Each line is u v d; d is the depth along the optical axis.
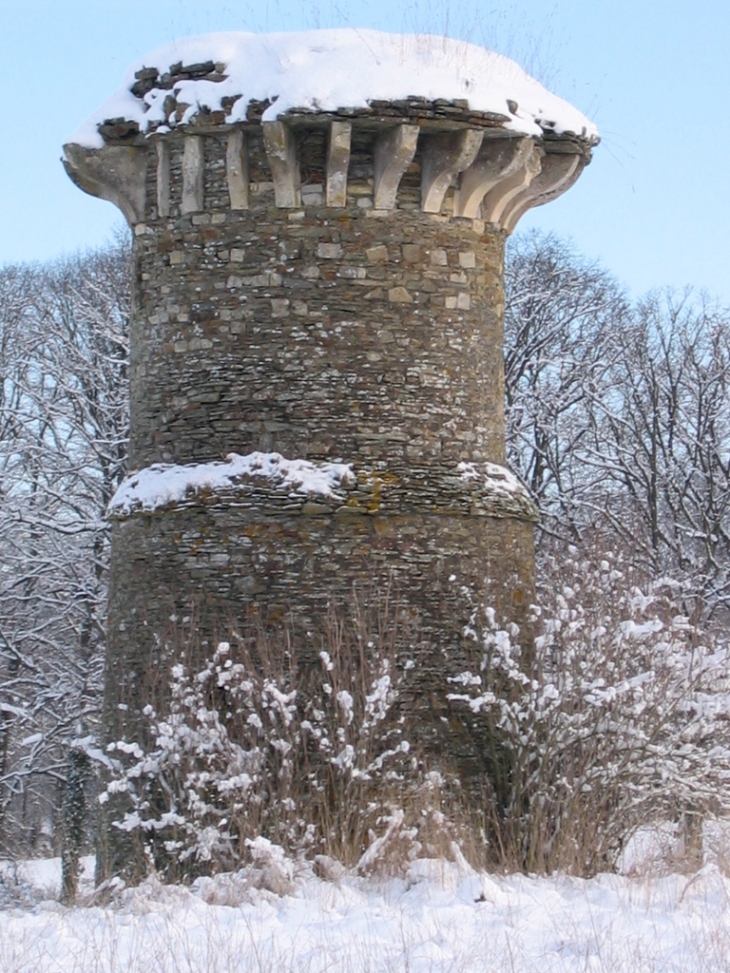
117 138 16.11
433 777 14.16
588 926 10.96
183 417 15.70
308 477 15.16
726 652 14.58
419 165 15.73
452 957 9.74
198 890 12.81
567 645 14.39
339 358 15.40
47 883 23.97
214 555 15.23
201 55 15.74
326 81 15.06
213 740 13.58
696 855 14.30
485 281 16.14
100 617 26.22
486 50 16.17
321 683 14.50
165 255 16.00
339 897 12.21
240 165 15.41
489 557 15.73
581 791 14.06
